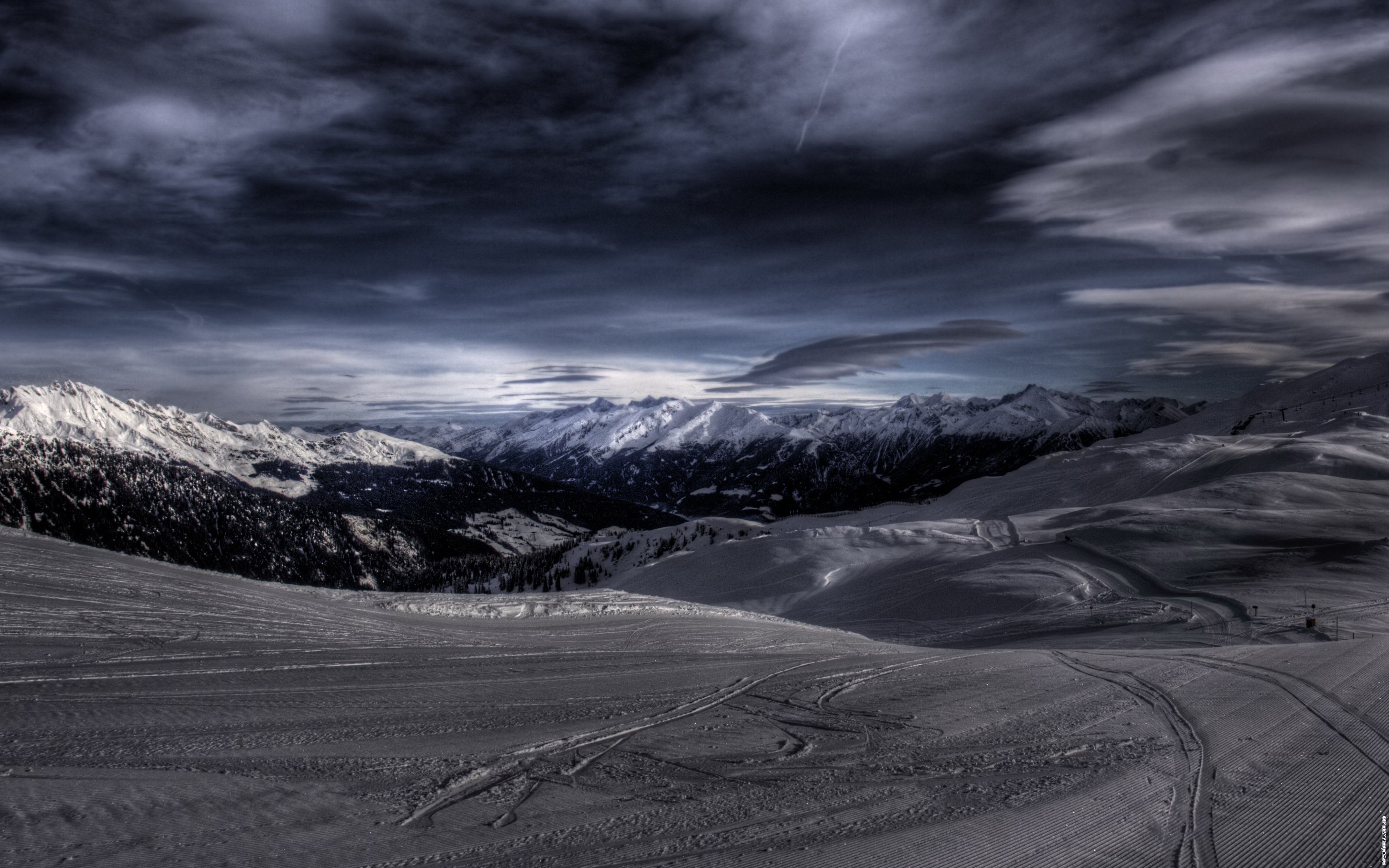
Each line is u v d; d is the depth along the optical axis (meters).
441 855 6.06
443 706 11.19
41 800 6.77
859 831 6.82
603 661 15.84
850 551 75.69
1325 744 9.99
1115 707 12.27
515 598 25.88
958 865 6.05
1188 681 14.63
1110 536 58.28
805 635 24.52
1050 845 6.52
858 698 12.84
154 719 9.45
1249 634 30.59
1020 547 61.34
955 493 156.00
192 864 5.69
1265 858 6.29
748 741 9.99
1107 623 37.25
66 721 9.05
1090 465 137.00
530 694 12.31
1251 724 11.12
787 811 7.33
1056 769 8.86
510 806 7.31
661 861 6.05
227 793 7.23
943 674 15.39
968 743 10.03
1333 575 43.09
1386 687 13.86
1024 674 15.34
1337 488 70.06
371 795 7.41
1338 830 6.95
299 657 13.77
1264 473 79.81
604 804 7.44
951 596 50.47
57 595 15.98
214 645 13.92
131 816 6.54
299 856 5.92
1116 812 7.38
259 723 9.69
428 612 21.62
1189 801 7.71
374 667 13.52
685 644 19.66
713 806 7.44
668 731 10.38
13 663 11.40
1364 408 175.88
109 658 12.25
